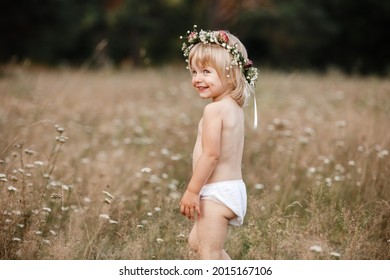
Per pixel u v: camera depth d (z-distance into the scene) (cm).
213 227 327
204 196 330
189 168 602
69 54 4097
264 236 396
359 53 3706
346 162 560
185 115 870
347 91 1267
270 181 535
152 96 1260
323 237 372
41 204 427
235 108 341
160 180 541
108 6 4025
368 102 1015
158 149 688
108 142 770
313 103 1096
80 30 3916
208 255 328
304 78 1659
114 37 4206
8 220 379
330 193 443
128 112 1002
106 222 420
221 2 3409
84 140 766
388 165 512
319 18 3484
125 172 593
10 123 785
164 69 1959
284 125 719
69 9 3366
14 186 425
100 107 1059
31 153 482
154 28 4194
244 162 599
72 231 405
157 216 416
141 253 370
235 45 345
